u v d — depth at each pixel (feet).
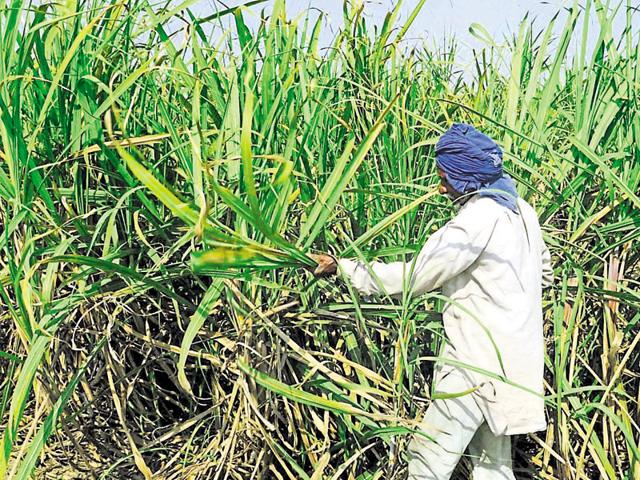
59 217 6.32
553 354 8.03
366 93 7.55
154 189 4.37
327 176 6.86
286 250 5.33
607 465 6.66
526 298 6.59
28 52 5.80
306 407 7.36
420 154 7.97
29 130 6.42
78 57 6.11
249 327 6.36
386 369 7.08
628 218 7.04
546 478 7.56
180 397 8.62
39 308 6.33
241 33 6.46
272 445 6.50
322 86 6.91
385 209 7.43
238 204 4.70
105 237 6.47
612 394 7.14
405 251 6.54
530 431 6.59
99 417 8.07
